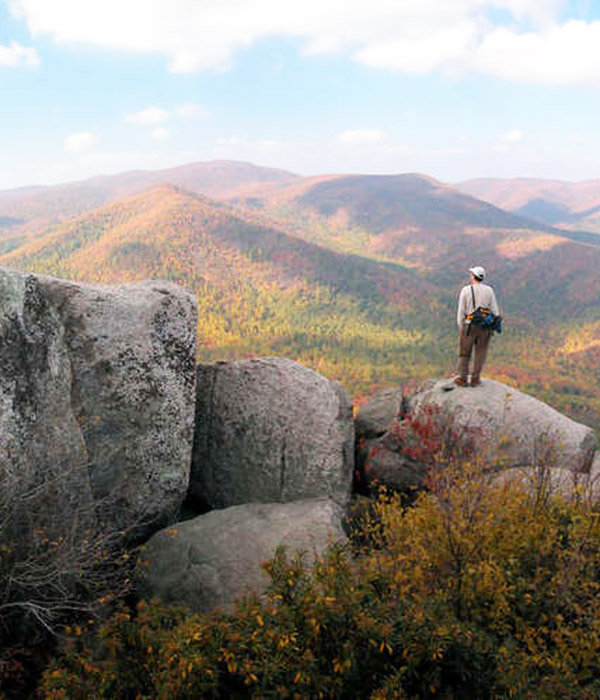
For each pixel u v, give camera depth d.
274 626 2.70
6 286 3.91
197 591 3.98
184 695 2.46
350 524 4.94
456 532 3.42
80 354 4.49
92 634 3.54
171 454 4.89
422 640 2.72
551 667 2.87
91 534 3.99
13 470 3.59
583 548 3.37
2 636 3.36
